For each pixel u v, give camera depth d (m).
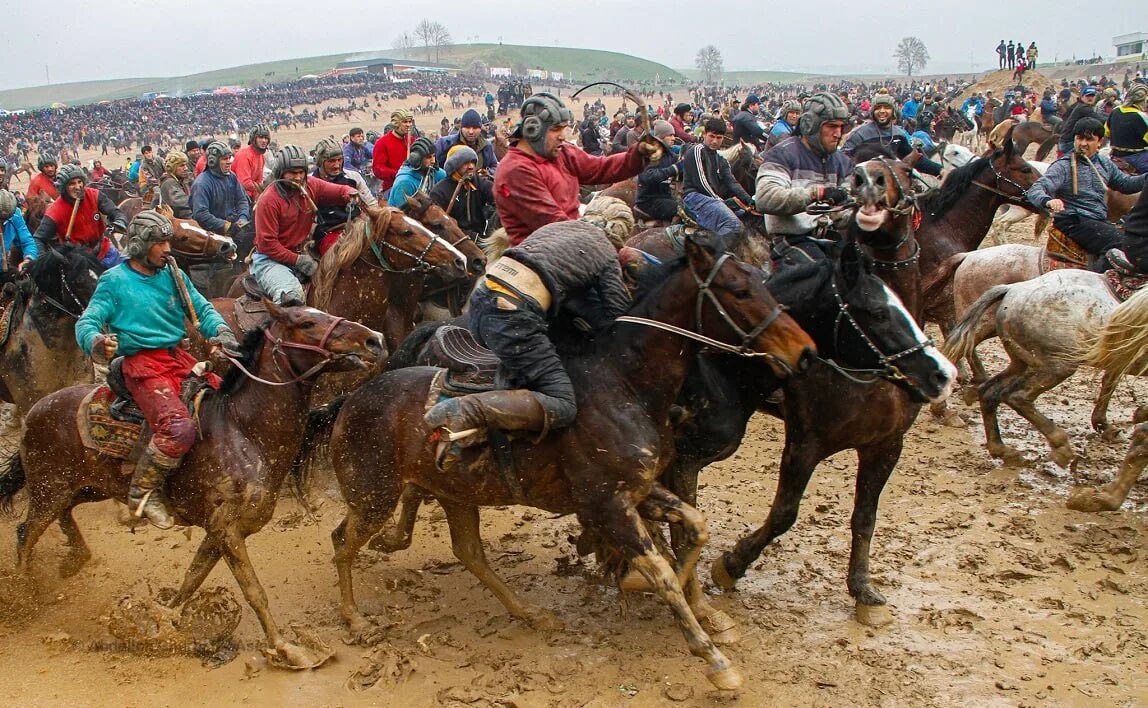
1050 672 5.76
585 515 5.54
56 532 7.80
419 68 172.62
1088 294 8.16
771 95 85.19
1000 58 58.81
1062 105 35.47
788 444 6.32
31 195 12.73
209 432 6.02
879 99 12.62
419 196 9.59
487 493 5.85
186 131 76.44
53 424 6.29
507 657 6.05
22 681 5.80
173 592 6.83
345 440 6.24
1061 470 8.81
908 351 5.62
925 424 10.17
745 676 5.77
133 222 5.83
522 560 7.39
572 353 5.62
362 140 18.84
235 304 8.43
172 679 5.86
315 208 8.62
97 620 6.58
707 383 6.05
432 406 5.89
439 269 8.52
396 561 7.41
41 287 8.86
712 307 5.31
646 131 6.03
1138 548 7.33
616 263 5.54
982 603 6.58
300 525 8.05
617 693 5.64
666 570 5.42
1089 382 11.31
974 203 10.46
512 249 5.44
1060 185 9.52
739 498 8.46
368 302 8.42
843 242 5.82
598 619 6.52
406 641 6.31
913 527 7.78
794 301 5.82
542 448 5.57
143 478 5.90
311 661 5.96
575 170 6.25
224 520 5.95
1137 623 6.29
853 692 5.61
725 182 9.63
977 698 5.53
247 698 5.67
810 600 6.68
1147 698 5.49
